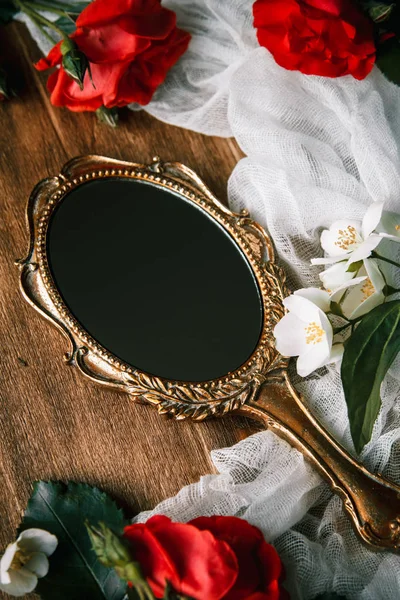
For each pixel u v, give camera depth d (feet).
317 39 1.59
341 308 1.49
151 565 1.32
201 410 1.48
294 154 1.65
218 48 1.76
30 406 1.53
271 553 1.37
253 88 1.69
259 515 1.46
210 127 1.74
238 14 1.72
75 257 1.54
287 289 1.57
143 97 1.68
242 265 1.58
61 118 1.73
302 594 1.44
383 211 1.54
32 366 1.55
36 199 1.59
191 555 1.32
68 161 1.61
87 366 1.50
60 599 1.39
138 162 1.72
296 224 1.64
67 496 1.46
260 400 1.50
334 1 1.54
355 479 1.46
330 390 1.55
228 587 1.30
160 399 1.48
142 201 1.59
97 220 1.56
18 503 1.48
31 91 1.74
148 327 1.51
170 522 1.37
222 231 1.60
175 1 1.77
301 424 1.49
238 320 1.54
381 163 1.63
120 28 1.60
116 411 1.54
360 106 1.66
